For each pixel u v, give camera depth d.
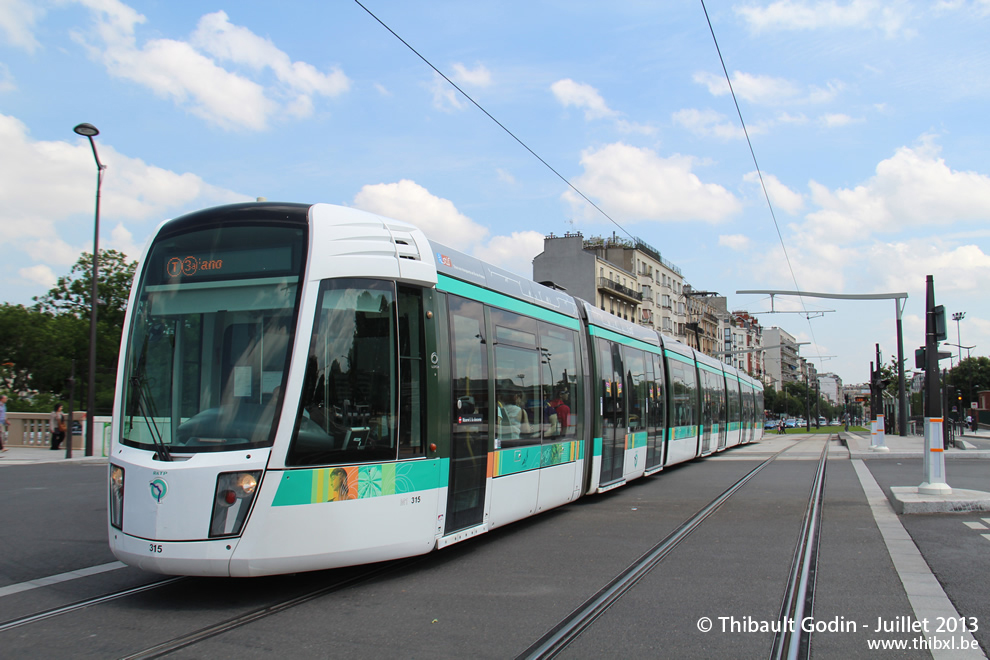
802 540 9.05
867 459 24.69
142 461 6.34
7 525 10.52
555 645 5.18
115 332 54.06
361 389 6.95
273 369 6.51
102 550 8.66
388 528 7.00
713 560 7.96
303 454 6.45
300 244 6.86
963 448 32.44
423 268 7.76
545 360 10.92
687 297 103.44
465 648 5.13
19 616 5.92
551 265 73.44
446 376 7.97
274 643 5.25
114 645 5.20
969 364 98.81
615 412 14.09
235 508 6.17
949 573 7.24
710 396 25.80
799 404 134.88
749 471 19.41
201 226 7.08
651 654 5.02
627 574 7.31
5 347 52.66
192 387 6.60
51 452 26.67
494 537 9.52
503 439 9.28
